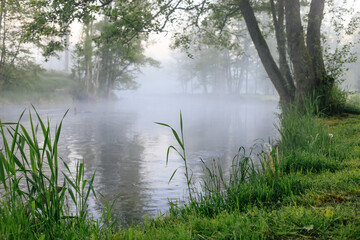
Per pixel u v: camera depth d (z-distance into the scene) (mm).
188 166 12156
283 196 5258
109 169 11781
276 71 18172
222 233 3773
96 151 15766
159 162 13070
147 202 7828
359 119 14984
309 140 8844
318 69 17391
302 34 16984
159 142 18766
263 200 5348
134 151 15805
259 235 3670
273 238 3648
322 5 17844
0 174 3852
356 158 7629
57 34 17234
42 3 16641
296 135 9180
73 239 3660
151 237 3791
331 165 7070
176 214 5227
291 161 7535
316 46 17266
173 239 3766
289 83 18359
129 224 6336
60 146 17172
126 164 12711
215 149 15961
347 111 17938
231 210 4789
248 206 4781
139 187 9266
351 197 4836
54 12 16609
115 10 16875
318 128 9539
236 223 3951
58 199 4102
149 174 10969
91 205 7656
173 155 14508
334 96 17203
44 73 65938
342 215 4027
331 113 16938
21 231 3549
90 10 16047
